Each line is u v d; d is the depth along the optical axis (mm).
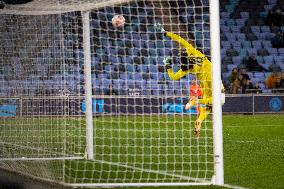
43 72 24812
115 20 24734
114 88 40812
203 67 23797
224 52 62312
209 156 21078
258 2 67188
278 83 57219
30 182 15242
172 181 15570
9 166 18125
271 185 15289
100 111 37875
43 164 18688
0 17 24781
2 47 25766
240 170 18109
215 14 14984
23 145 24172
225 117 46000
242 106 49031
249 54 62438
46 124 28094
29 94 27078
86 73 20859
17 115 28719
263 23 65375
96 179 15945
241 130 34906
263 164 19562
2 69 26641
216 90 15016
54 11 20641
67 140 25812
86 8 19766
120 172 17281
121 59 44938
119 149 22562
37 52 24094
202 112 26016
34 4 20469
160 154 20719
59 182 15117
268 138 29875
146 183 14883
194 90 25109
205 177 16141
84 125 28312
